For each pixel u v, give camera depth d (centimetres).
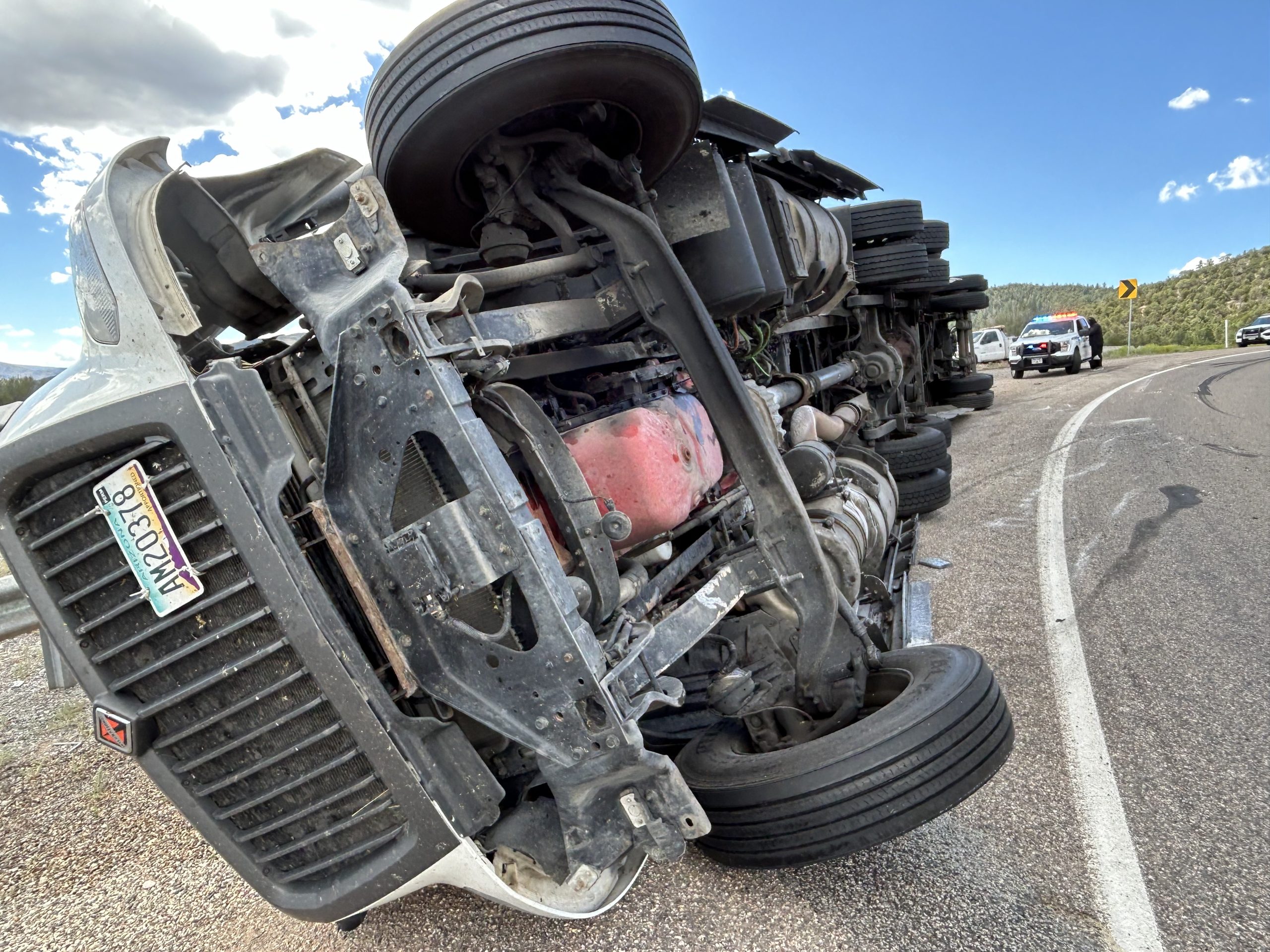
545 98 224
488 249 275
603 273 290
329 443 186
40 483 177
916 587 447
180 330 180
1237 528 510
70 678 373
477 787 191
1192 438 848
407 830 185
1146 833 232
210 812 190
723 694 261
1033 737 294
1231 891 206
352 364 181
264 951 234
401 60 225
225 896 264
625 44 216
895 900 214
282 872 195
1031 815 247
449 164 243
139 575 176
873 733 213
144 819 320
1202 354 2492
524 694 181
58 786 358
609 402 296
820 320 727
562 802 188
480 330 210
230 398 173
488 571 176
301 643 171
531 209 264
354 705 175
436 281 228
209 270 226
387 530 185
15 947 250
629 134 262
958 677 232
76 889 278
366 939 231
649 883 235
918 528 604
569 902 202
